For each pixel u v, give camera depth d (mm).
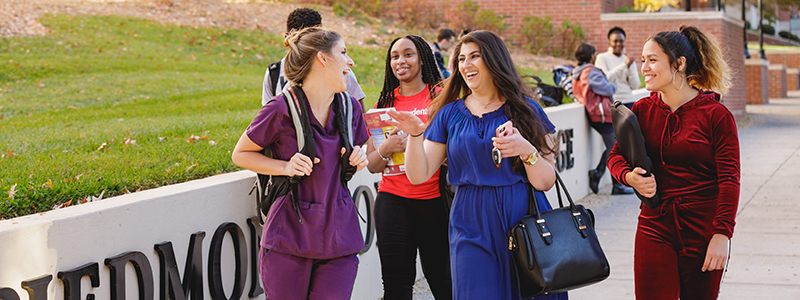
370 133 3584
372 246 4496
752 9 24609
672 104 2988
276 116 2797
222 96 10875
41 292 2453
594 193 8266
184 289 3090
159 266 2953
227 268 3373
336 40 2857
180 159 4891
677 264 2994
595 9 17031
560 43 17344
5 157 5160
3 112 9734
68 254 2572
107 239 2723
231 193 3395
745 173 8883
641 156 2941
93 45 14883
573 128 7707
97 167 4531
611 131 7988
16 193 3586
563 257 2795
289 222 2852
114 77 12508
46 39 14953
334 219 2887
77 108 10070
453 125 3086
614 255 5555
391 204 3744
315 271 2910
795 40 41469
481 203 2994
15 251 2393
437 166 3172
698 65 2938
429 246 3838
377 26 17672
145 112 9461
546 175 2959
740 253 5445
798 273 4891
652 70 2947
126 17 17203
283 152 2855
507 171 2977
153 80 12281
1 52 13719
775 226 6227
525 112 2979
